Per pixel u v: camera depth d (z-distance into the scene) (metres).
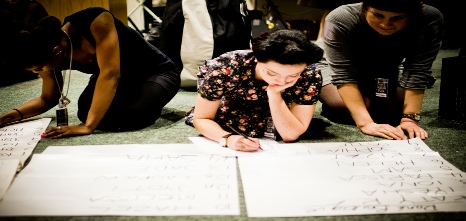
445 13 3.95
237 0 2.16
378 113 1.59
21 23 1.12
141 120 1.46
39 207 0.83
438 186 0.93
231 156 1.11
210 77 1.17
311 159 1.09
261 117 1.32
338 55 1.40
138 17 4.09
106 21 1.32
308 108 1.24
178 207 0.83
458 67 1.51
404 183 0.95
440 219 0.80
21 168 1.04
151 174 0.99
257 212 0.82
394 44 1.39
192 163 1.06
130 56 1.49
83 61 1.38
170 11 2.17
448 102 1.57
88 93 1.49
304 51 0.96
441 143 1.28
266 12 3.95
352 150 1.17
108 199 0.86
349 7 1.38
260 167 1.03
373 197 0.88
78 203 0.85
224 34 2.09
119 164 1.05
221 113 1.32
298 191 0.90
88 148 1.17
